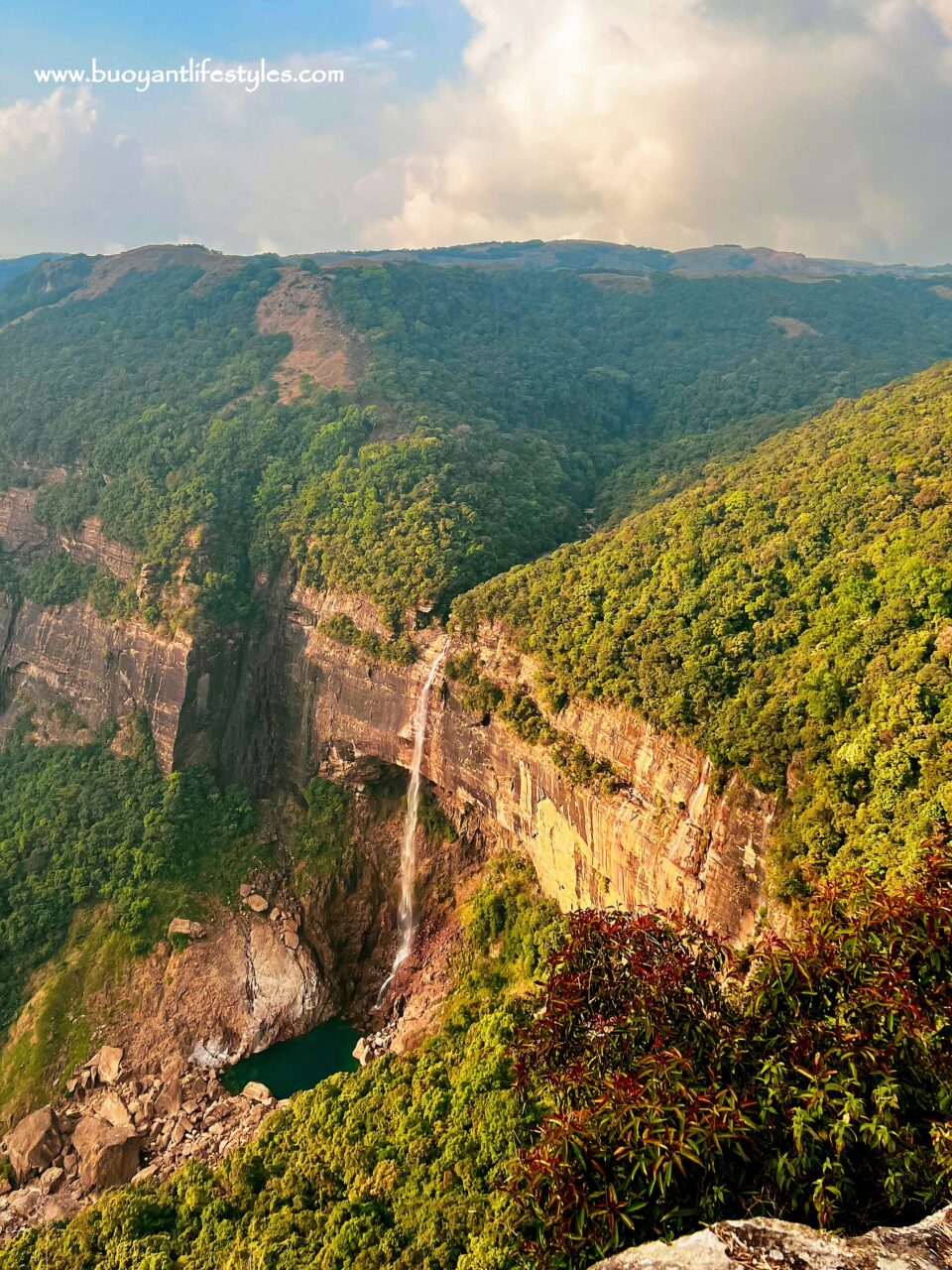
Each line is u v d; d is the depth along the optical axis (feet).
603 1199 35.09
